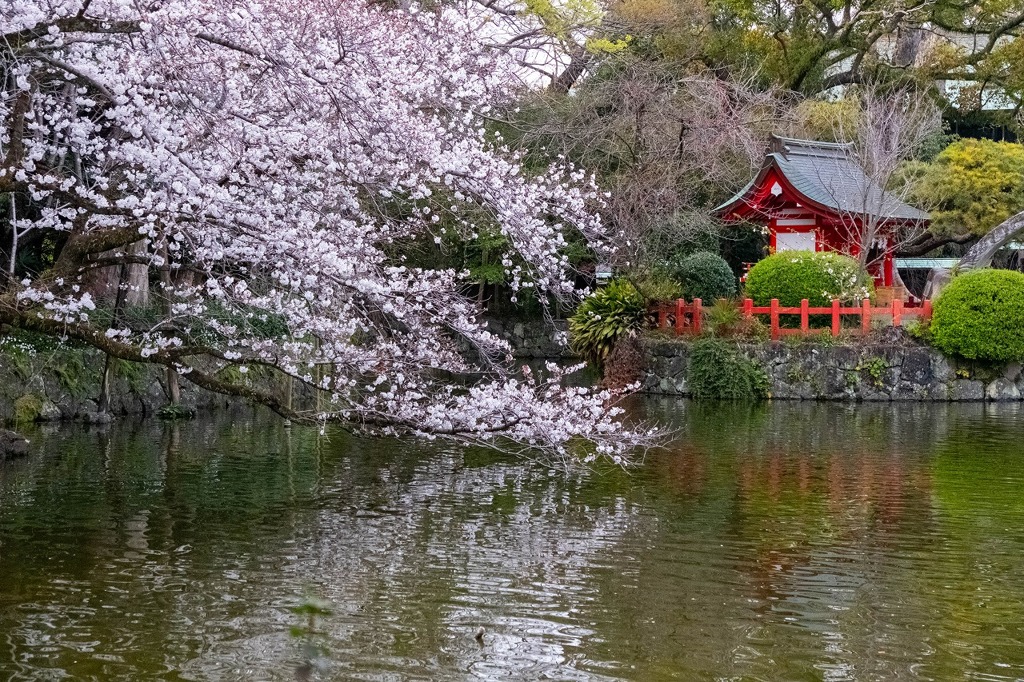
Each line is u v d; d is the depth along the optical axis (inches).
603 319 778.8
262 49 250.1
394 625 241.9
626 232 706.2
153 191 295.6
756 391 701.9
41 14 239.5
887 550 306.0
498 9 644.7
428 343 343.6
